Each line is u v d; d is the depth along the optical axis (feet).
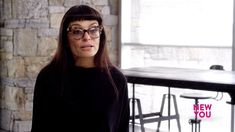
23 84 14.57
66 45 4.67
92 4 15.97
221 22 13.58
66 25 4.61
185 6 14.70
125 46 16.94
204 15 14.11
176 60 15.16
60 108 4.50
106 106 4.65
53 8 14.76
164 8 15.42
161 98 15.89
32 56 14.53
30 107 14.69
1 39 15.23
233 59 13.20
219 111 13.88
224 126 13.82
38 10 14.46
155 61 15.90
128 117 5.12
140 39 16.38
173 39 15.20
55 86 4.51
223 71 10.89
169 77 8.70
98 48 4.78
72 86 4.58
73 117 4.50
